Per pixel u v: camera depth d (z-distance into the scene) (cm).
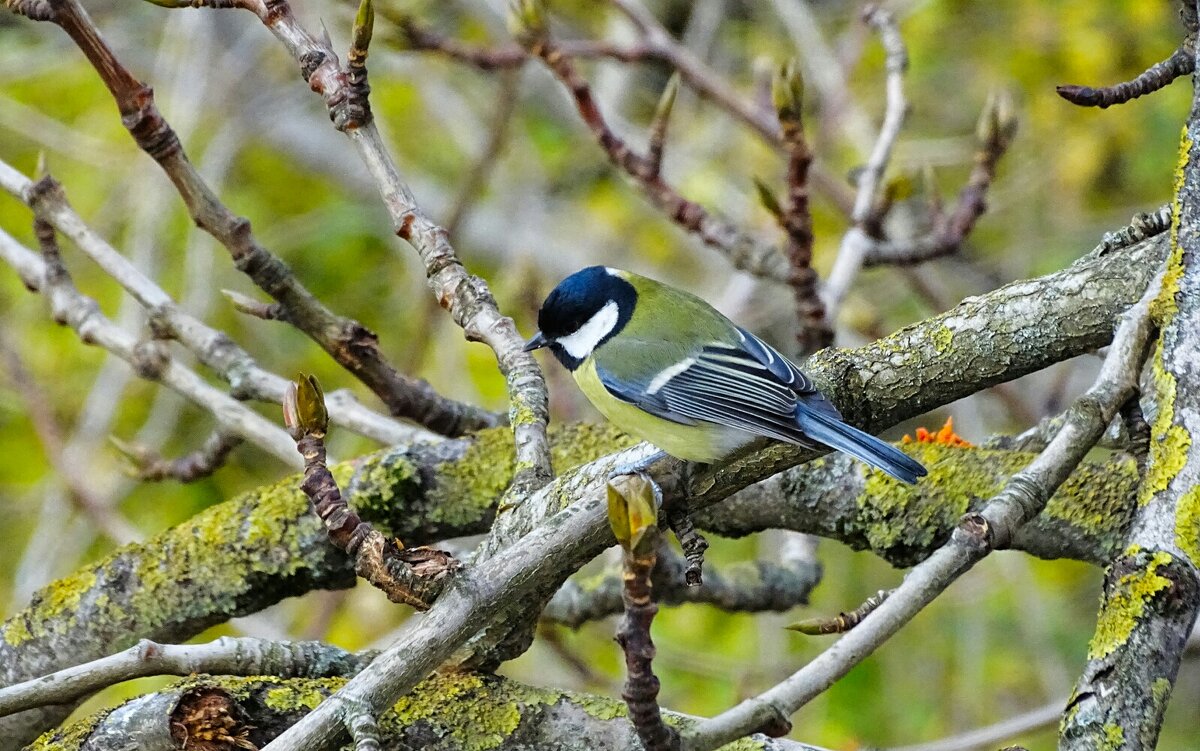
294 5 1600
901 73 1141
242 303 888
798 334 1023
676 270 1744
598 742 616
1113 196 1711
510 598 568
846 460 818
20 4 741
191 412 1569
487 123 1730
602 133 1064
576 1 1850
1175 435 567
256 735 600
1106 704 513
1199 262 599
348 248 1722
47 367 1504
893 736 1401
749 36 1862
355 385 1580
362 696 529
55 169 1645
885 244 1111
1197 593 530
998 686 1490
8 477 1506
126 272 927
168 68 1600
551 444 878
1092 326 662
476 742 620
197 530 810
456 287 738
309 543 796
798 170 977
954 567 573
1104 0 1625
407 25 1145
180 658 597
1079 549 784
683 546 669
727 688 1349
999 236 1697
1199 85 627
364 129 737
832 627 583
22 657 788
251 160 1817
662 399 829
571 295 908
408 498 830
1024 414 1299
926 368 684
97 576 804
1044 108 1648
